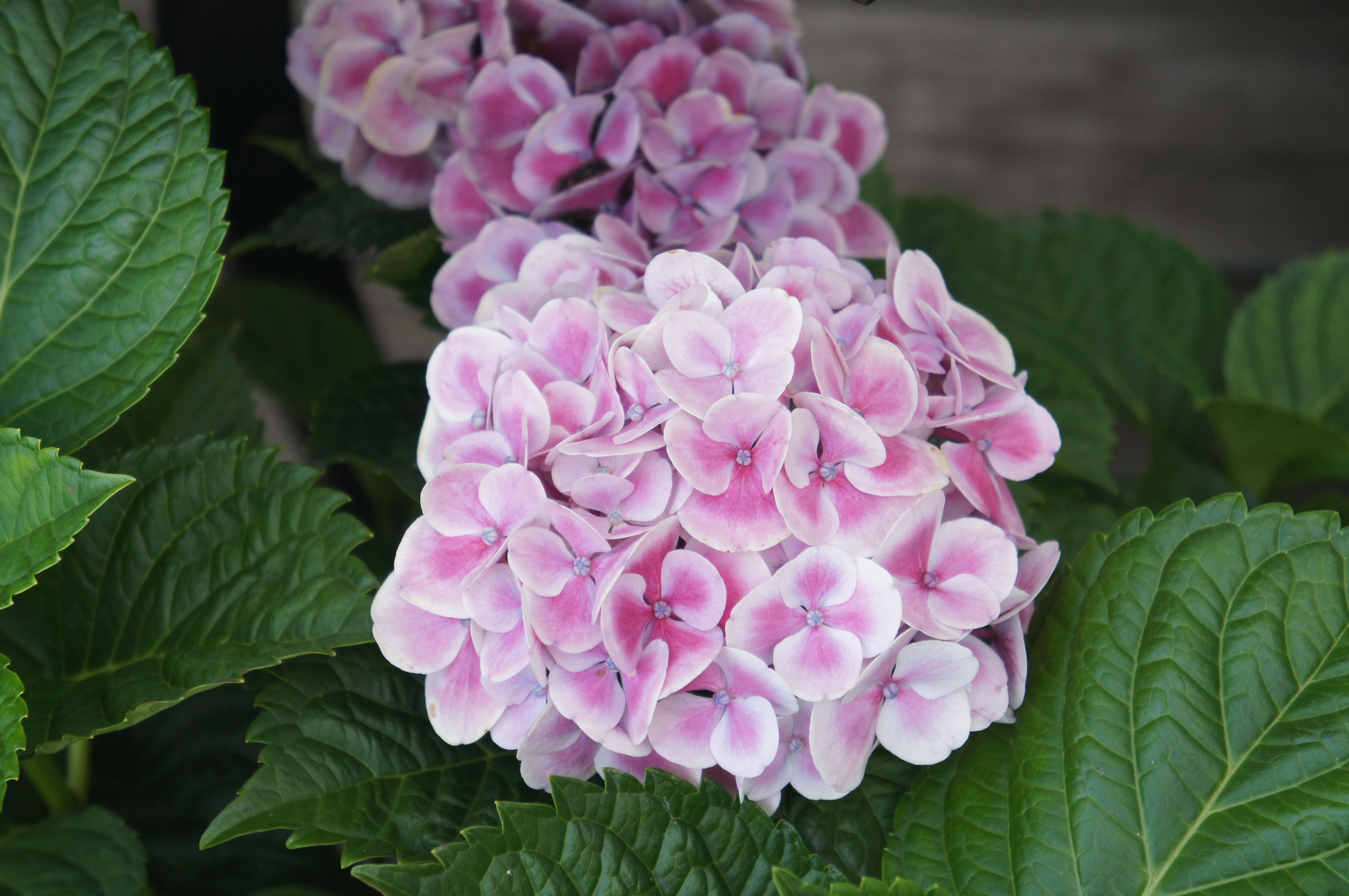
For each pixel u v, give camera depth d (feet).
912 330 2.53
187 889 2.78
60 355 2.58
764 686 2.43
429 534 2.46
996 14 4.55
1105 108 4.64
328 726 2.52
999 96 4.63
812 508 2.43
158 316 2.59
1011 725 2.56
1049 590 2.59
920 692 2.47
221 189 2.60
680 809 2.46
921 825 2.53
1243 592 2.53
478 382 2.54
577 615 2.42
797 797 2.58
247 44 3.18
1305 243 4.75
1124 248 3.67
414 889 2.40
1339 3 4.53
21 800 2.77
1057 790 2.52
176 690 2.51
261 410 4.34
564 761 2.49
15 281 2.58
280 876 2.83
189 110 2.60
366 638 2.54
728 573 2.43
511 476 2.42
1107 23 4.54
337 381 3.16
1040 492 3.01
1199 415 3.62
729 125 2.75
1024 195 4.73
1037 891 2.49
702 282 2.50
